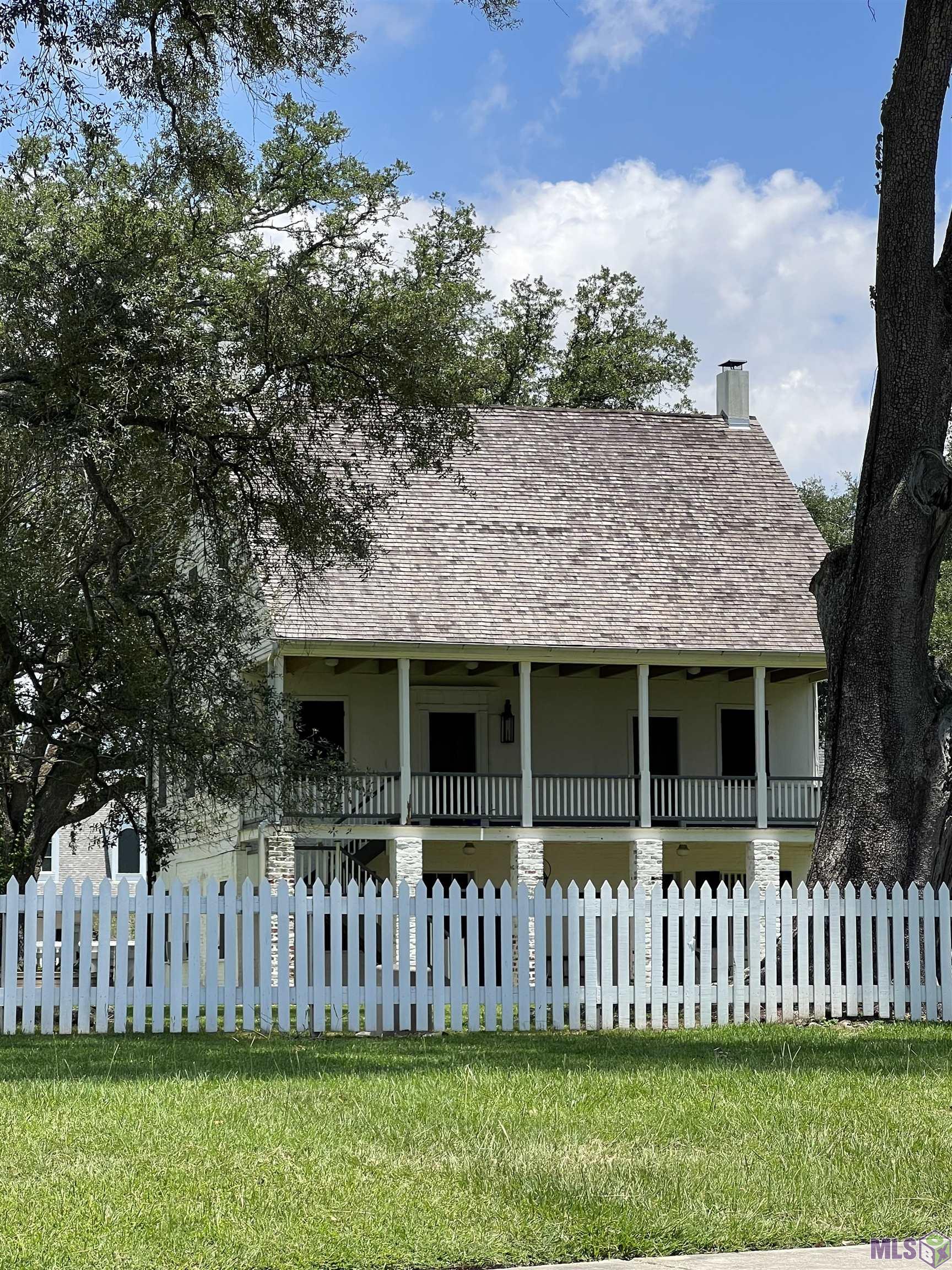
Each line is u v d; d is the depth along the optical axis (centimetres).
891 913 1560
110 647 2350
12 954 1430
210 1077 1082
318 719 3128
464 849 3147
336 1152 805
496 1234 659
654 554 3241
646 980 1511
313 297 2119
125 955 1446
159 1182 741
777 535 3375
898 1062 1194
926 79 1736
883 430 1806
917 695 1792
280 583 2431
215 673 2350
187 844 3338
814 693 3375
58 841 4659
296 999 1443
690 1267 615
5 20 1808
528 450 3434
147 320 1888
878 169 1823
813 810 3183
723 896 1531
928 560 1784
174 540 2378
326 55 1928
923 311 1772
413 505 3198
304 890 1455
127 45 1898
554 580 3117
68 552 2353
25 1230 658
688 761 3309
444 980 1472
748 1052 1263
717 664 3075
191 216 2394
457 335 2298
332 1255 629
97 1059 1204
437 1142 829
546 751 3247
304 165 3272
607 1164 774
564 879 3200
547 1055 1236
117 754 2330
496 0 1822
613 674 3241
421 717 3181
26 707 2544
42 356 1878
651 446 3531
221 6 1889
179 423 2005
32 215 2172
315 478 2167
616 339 5088
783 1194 728
